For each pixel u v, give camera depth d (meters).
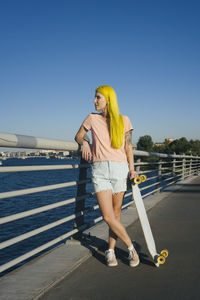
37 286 2.17
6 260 10.65
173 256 2.99
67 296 2.09
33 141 2.38
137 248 2.99
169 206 6.27
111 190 2.55
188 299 2.04
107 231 3.95
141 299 2.04
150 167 47.97
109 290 2.19
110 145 2.54
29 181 50.09
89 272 2.55
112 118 2.48
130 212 5.38
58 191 32.28
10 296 2.01
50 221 17.31
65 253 2.96
